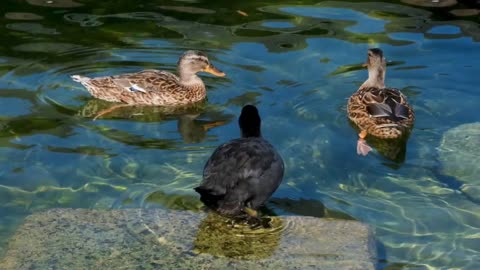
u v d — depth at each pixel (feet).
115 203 30.78
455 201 31.48
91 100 39.93
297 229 28.35
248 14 48.57
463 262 27.78
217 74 40.86
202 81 41.04
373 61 39.78
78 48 44.39
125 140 36.01
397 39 45.16
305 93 39.91
